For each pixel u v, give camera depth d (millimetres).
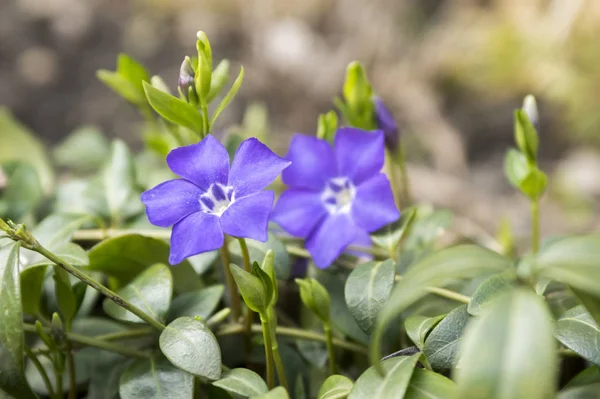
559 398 176
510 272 163
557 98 520
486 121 513
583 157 491
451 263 164
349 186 212
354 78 222
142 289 197
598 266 157
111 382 210
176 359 181
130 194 231
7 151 275
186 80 195
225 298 220
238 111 498
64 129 499
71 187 246
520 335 153
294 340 215
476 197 445
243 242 192
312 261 222
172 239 186
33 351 203
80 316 218
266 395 173
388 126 227
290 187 215
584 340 177
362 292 191
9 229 182
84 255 196
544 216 433
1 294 179
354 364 216
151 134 267
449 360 181
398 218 207
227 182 189
